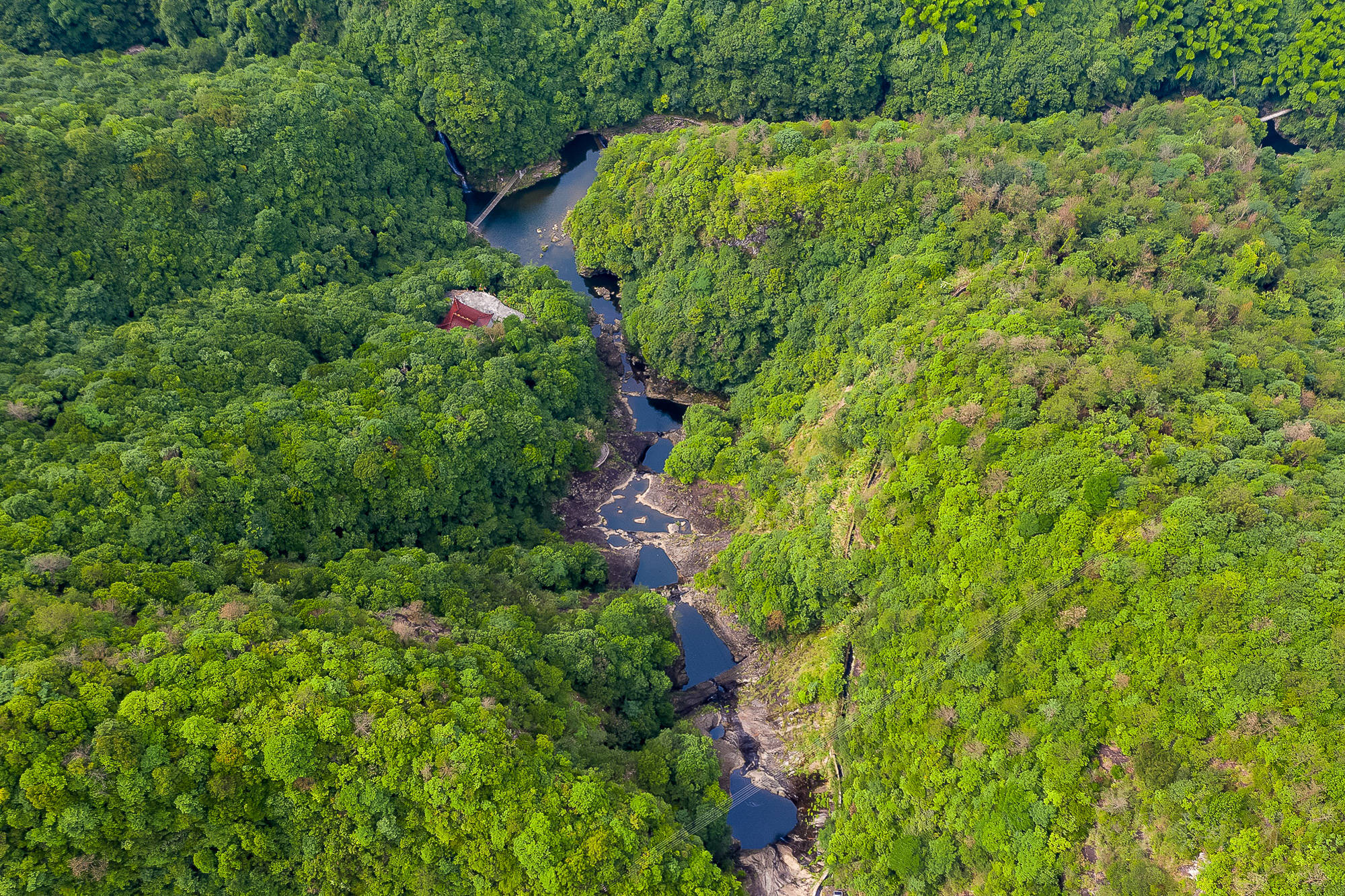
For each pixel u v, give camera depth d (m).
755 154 105.19
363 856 54.25
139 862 51.00
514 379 93.81
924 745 63.00
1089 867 53.34
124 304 92.94
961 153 99.31
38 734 49.19
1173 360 72.81
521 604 76.00
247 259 100.31
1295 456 62.81
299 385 84.94
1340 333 81.69
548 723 61.69
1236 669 51.22
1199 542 56.53
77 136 91.31
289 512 74.06
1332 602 51.09
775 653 81.56
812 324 99.69
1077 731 55.72
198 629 57.66
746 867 66.31
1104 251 86.00
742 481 93.88
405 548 78.38
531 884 53.22
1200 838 49.38
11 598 55.84
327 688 55.72
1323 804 46.00
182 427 75.06
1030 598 61.44
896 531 71.56
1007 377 72.56
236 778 52.59
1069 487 63.59
